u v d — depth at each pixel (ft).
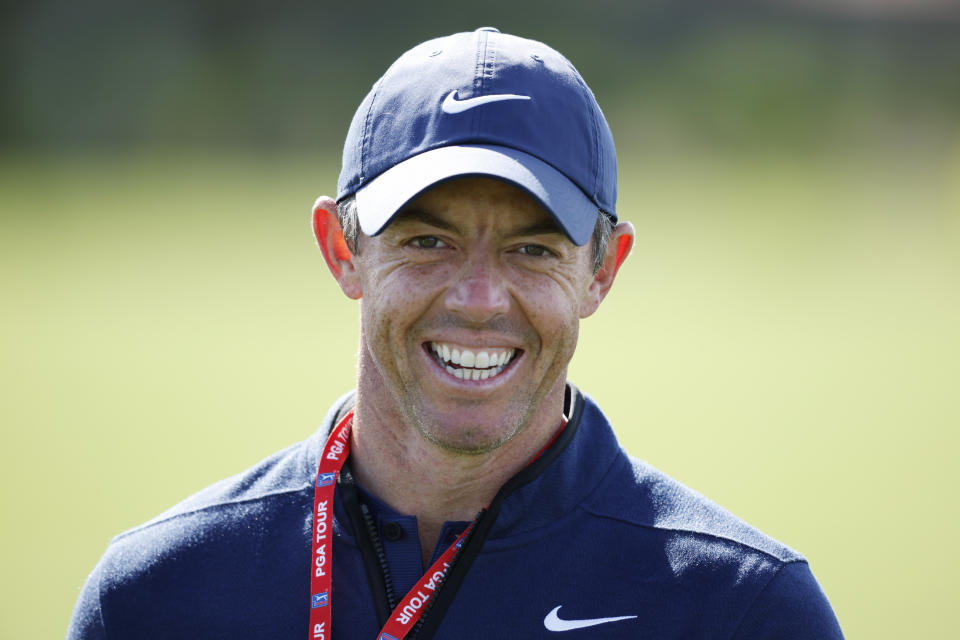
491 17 501.15
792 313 201.05
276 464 29.89
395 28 484.74
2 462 117.91
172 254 248.32
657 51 492.54
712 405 140.56
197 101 428.97
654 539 27.22
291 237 264.52
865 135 423.23
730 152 398.42
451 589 26.48
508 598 26.45
